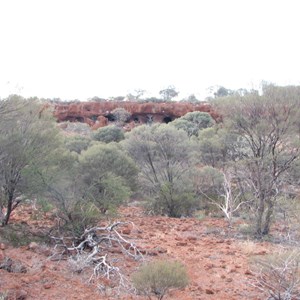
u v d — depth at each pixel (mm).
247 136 12734
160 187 16719
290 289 6176
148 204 16188
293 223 13078
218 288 7156
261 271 6930
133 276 6406
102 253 8734
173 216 16031
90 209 9305
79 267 7449
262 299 6617
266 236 11688
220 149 21719
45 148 11430
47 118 12008
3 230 9461
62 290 6535
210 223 13859
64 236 9172
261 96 11703
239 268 8352
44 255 8281
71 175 11250
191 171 17891
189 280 7137
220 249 10000
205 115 40625
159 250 9398
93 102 60562
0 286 6320
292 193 14500
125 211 15875
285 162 11977
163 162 17781
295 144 11633
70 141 23828
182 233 12039
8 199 10648
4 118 10758
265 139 11961
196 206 17141
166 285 6180
